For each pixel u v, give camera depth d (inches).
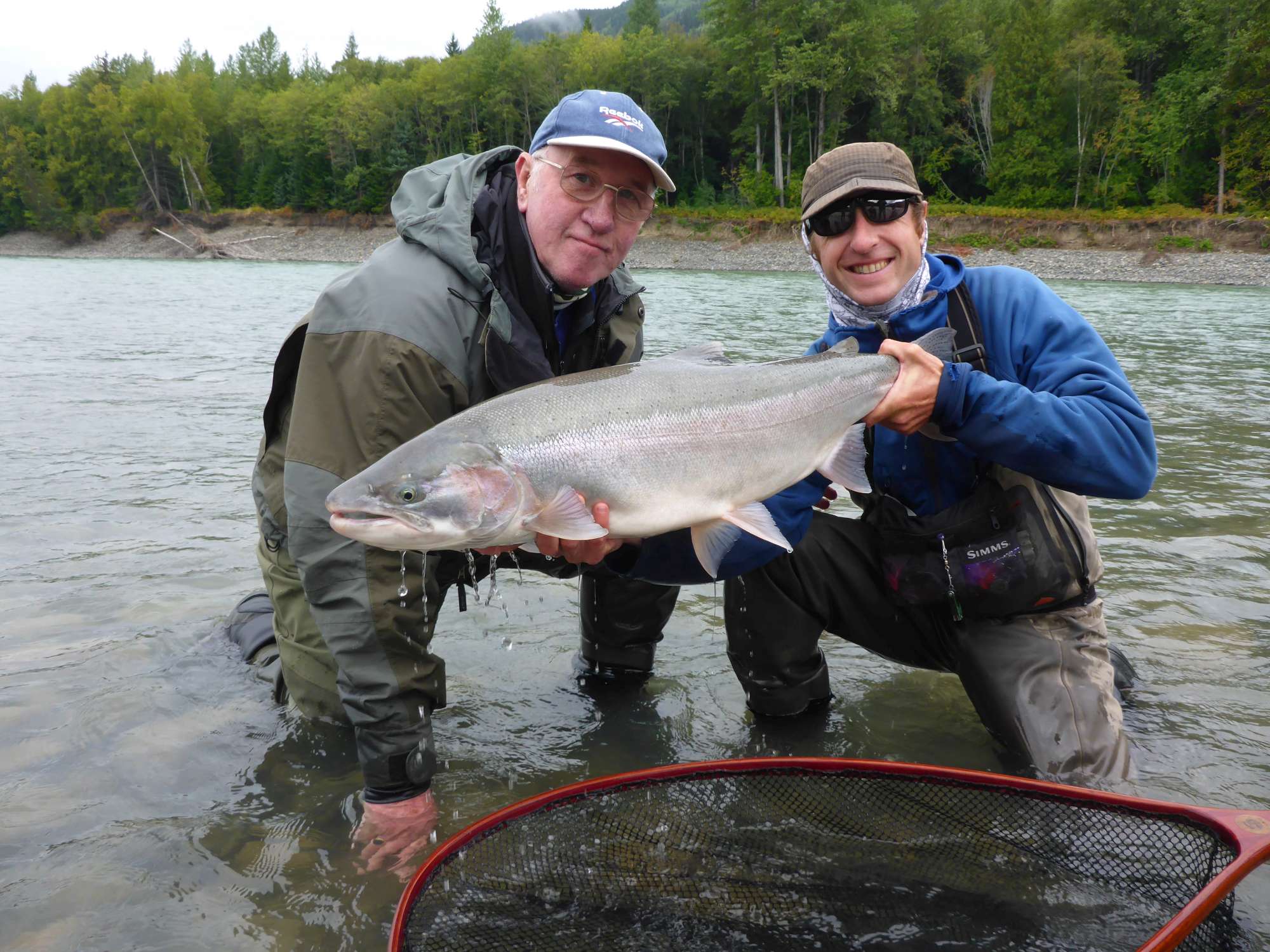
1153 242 1795.0
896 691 149.3
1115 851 89.7
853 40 2351.1
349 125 3036.4
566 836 92.1
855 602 138.9
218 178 3919.8
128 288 1243.8
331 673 130.9
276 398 129.1
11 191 3444.9
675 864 91.5
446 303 116.8
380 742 109.7
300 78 4443.9
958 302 132.6
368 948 88.4
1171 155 2134.6
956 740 132.3
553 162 122.0
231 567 193.2
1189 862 85.8
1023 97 2276.1
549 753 129.1
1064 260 1764.3
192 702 140.6
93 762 122.6
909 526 129.9
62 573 188.1
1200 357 558.9
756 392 121.6
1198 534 215.8
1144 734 128.1
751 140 2716.5
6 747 125.2
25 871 99.4
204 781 119.9
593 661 151.4
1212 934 79.7
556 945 81.0
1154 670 147.8
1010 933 82.5
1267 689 141.5
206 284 1346.0
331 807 114.8
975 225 1993.1
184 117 3516.2
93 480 258.2
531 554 142.3
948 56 2610.7
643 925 83.6
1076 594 127.5
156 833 107.3
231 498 243.6
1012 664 126.6
